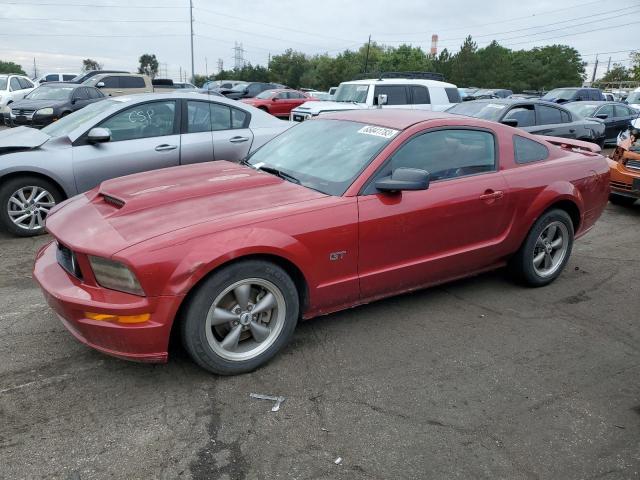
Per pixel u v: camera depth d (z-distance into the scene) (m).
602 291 4.66
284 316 3.24
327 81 72.00
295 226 3.15
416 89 12.98
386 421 2.79
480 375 3.25
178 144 6.34
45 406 2.82
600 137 11.06
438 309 4.16
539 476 2.45
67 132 6.07
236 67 93.50
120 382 3.05
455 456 2.55
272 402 2.92
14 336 3.53
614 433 2.76
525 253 4.43
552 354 3.55
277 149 4.29
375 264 3.56
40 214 5.84
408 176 3.37
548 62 87.75
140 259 2.71
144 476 2.36
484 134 4.18
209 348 3.00
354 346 3.54
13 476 2.33
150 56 91.19
